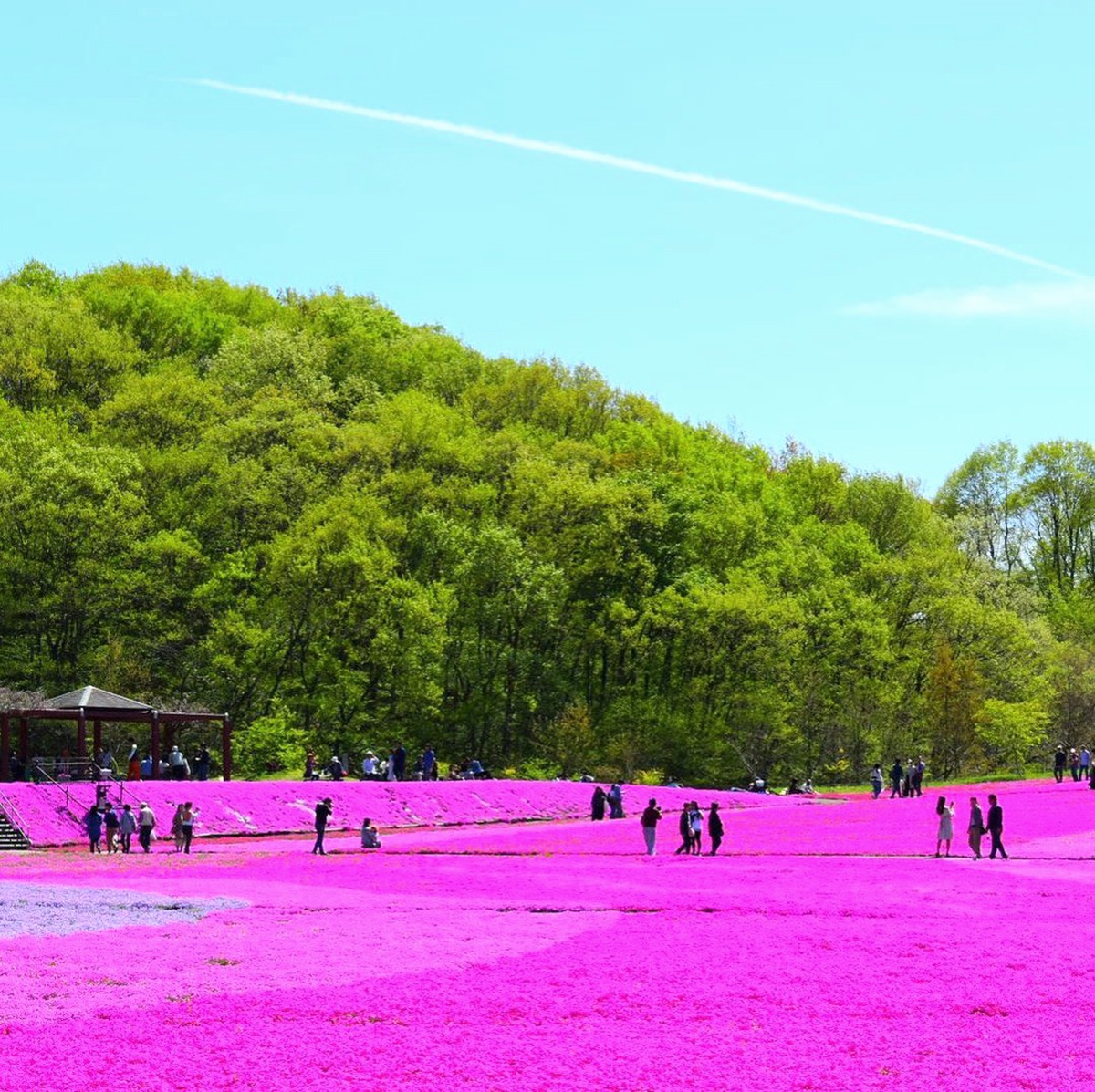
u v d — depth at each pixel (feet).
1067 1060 75.51
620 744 387.55
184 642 396.78
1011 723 390.63
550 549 432.25
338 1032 82.33
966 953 106.01
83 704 259.19
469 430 480.23
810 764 407.03
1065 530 548.72
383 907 135.85
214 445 427.33
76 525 375.25
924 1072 73.36
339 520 387.34
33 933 117.39
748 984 94.43
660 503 453.99
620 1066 74.74
